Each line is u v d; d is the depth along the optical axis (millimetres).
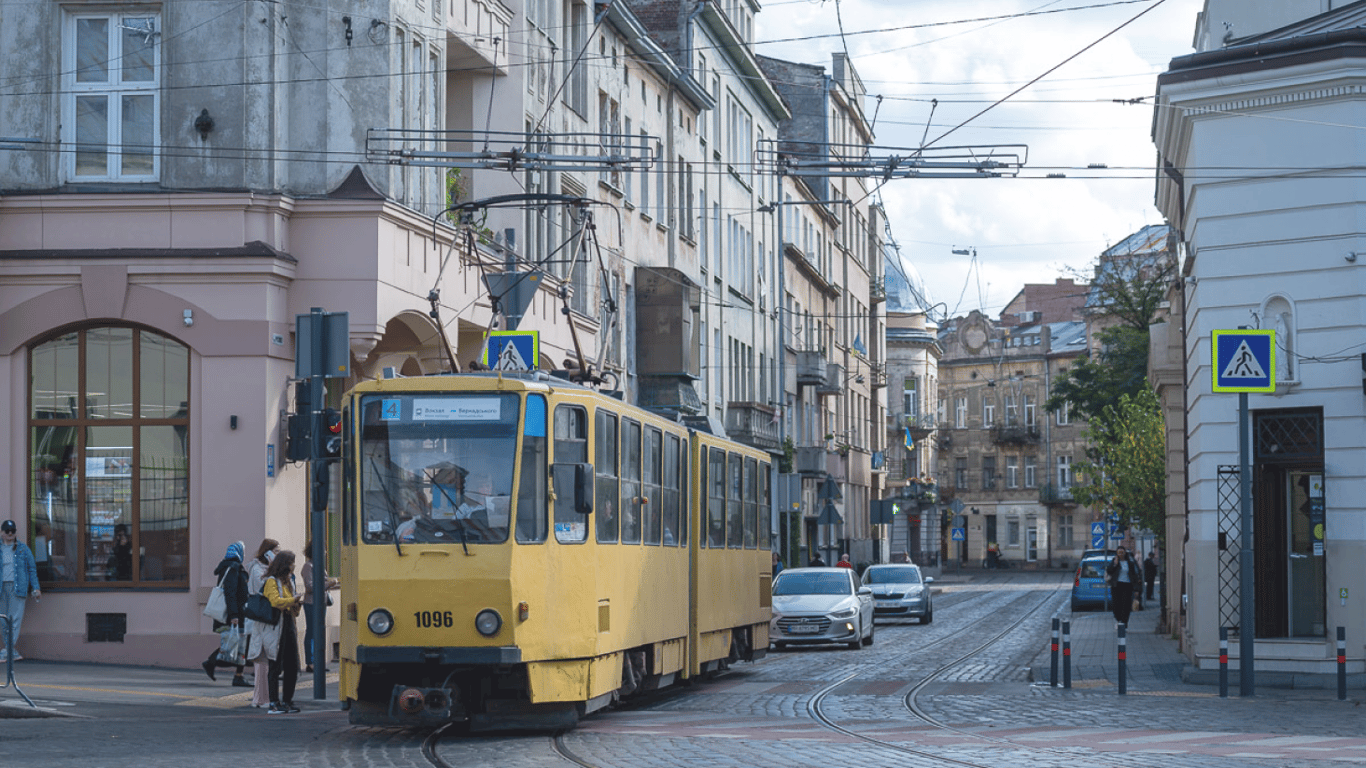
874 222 89062
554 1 34000
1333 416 21797
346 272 23109
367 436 15633
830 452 70438
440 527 15289
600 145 23812
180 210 22453
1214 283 22969
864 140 83000
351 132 23578
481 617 15086
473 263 26875
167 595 22250
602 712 18500
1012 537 116625
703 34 50375
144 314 22375
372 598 15227
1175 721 17203
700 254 50000
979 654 30141
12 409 22516
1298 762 13359
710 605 21906
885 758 13750
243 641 19016
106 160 23094
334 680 21781
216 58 22797
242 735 15133
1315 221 22078
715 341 51688
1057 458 114312
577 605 15828
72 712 16438
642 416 18391
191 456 22438
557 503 15664
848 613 31391
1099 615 48688
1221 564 22875
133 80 23109
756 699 20359
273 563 17562
